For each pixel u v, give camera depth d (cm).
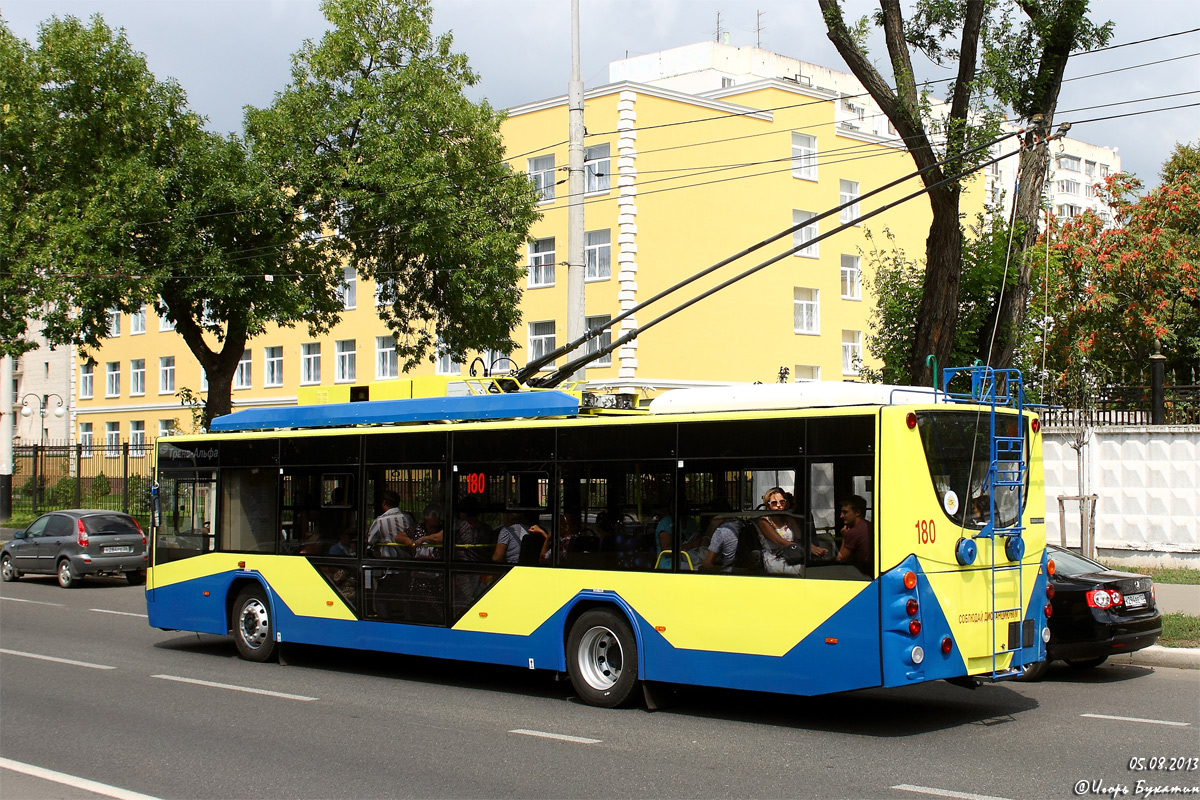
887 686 838
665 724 941
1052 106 1781
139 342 5412
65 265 2425
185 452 1448
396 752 837
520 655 1075
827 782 733
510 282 2658
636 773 764
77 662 1338
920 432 871
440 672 1272
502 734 902
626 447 1012
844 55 1684
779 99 3772
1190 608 1434
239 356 2738
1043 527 992
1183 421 1861
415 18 2556
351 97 2538
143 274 2444
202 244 2497
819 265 3878
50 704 1054
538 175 3606
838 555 873
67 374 5866
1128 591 1145
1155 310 2952
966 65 1639
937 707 1010
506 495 1102
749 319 3662
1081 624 1120
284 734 909
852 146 4000
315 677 1230
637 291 3378
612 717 974
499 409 1141
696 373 3500
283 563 1309
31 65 2545
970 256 1950
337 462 1262
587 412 1113
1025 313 2000
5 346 2545
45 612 1873
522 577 1077
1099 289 3033
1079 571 1178
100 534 2322
